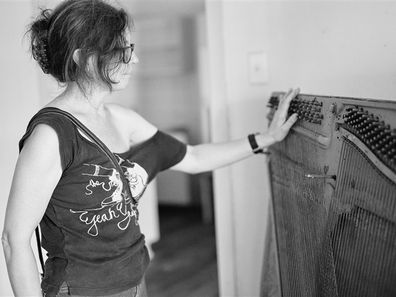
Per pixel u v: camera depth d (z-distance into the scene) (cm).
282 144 138
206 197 381
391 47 131
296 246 125
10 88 174
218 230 189
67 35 99
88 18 99
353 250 86
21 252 96
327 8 145
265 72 166
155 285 265
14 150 178
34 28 106
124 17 106
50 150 96
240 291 190
